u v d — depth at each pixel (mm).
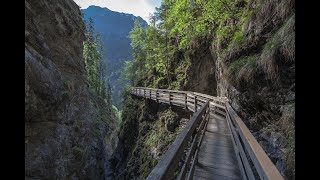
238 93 7855
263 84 6293
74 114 11195
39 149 7250
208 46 15672
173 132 15023
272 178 1623
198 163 4809
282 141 5020
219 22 13328
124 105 30656
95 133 15438
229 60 9195
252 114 7008
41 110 7223
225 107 8945
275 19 6352
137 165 17594
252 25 7707
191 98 13000
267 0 6684
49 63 8367
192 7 14867
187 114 14531
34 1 9047
